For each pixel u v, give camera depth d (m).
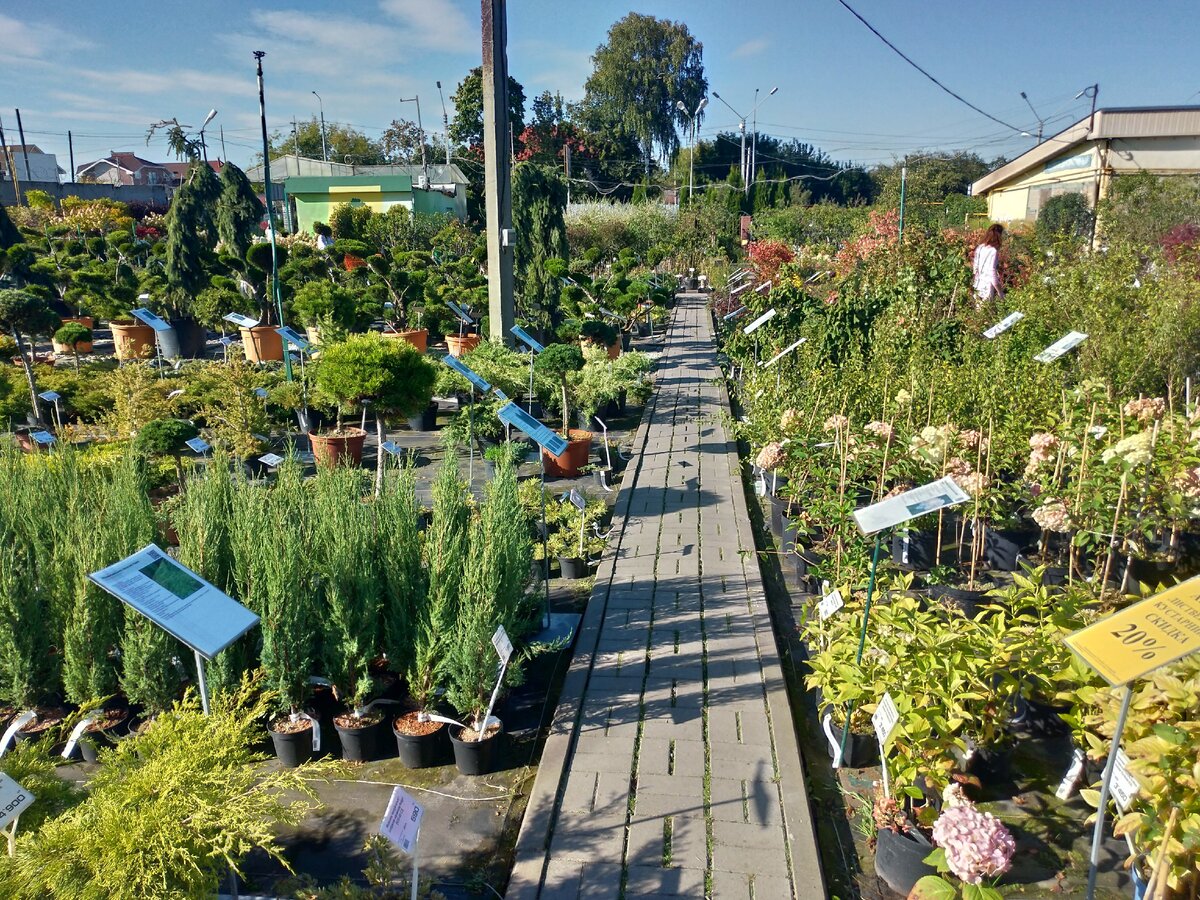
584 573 6.92
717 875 3.55
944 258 12.77
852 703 4.15
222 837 3.01
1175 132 15.38
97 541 4.68
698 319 23.38
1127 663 2.66
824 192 62.53
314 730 4.48
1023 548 6.23
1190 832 2.76
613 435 11.27
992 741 4.16
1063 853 3.76
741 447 10.57
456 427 9.23
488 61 12.23
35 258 21.88
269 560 4.49
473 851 3.84
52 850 2.88
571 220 31.61
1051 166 18.25
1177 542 6.07
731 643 5.59
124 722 4.68
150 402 10.07
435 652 4.50
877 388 8.20
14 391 10.37
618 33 55.06
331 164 42.62
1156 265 10.20
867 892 3.58
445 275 21.53
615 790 4.11
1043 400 7.48
